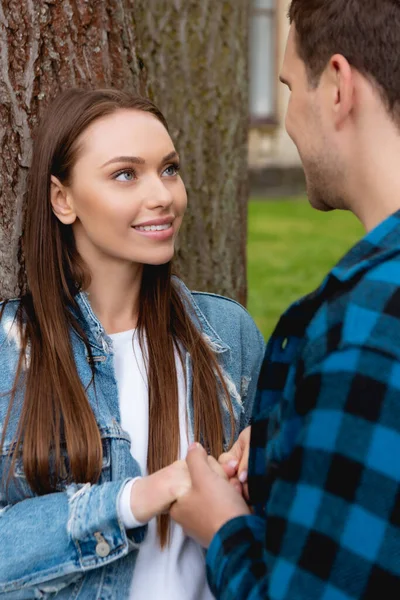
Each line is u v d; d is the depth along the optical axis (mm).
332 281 968
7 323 1416
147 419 1418
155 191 1354
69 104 1370
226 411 1477
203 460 1135
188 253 2574
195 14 2682
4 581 1264
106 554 1254
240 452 1294
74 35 1666
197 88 2695
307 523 866
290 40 1101
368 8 981
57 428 1322
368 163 1007
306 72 1063
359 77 1000
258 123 13500
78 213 1387
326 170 1062
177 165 1423
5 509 1301
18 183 1649
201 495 1114
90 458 1312
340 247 8578
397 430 843
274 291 6566
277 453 953
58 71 1655
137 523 1228
